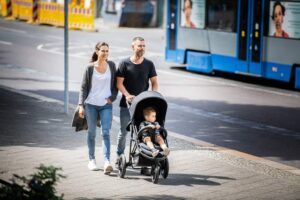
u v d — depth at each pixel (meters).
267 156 27.67
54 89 43.28
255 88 46.34
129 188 21.59
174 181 22.45
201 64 52.38
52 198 16.12
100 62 23.17
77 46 68.38
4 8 101.44
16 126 30.42
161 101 22.42
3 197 15.95
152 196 20.77
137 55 23.09
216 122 34.59
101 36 80.00
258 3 47.28
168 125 33.66
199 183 22.27
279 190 21.62
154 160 21.83
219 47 50.94
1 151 25.86
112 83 23.36
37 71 51.03
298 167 25.89
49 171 16.78
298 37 44.41
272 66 46.56
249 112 37.41
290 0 44.78
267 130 32.81
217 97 42.19
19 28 86.06
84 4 86.56
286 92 44.88
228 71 50.28
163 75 51.66
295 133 32.19
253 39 47.84
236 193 21.22
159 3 95.31
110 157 25.42
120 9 93.44
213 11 51.28
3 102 36.34
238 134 31.84
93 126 23.41
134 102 22.14
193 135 31.48
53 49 65.19
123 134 23.59
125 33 85.50
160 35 84.44
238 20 49.00
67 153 25.77
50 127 30.38
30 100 37.16
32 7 94.25
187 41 53.81
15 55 60.19
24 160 24.59
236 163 24.95
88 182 22.16
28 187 17.06
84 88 23.30
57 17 90.25
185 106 38.91
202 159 25.42
